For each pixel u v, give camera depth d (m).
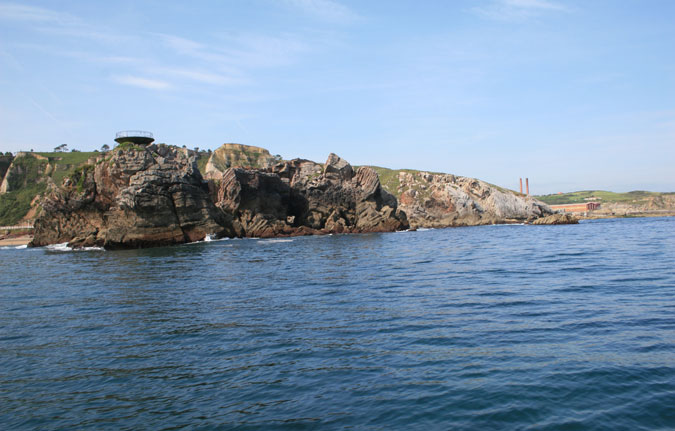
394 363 10.72
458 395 8.80
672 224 102.75
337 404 8.62
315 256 40.06
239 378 10.17
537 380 9.37
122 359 11.90
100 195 73.19
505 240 58.00
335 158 95.56
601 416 7.77
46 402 9.27
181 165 73.31
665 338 11.75
